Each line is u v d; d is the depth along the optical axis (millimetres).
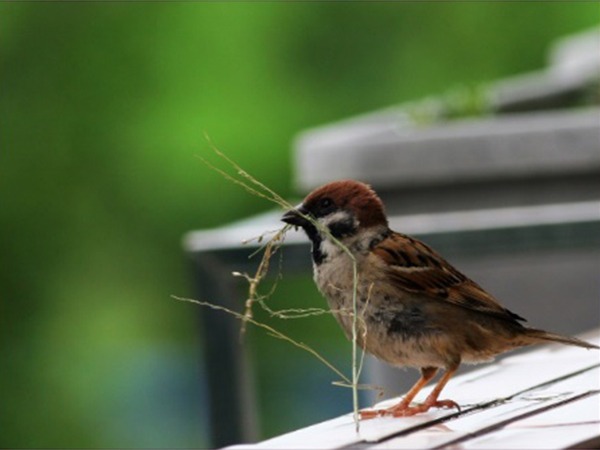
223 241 7707
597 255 8625
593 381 5203
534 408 4727
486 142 8859
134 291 19031
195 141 18766
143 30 19203
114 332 19047
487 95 11195
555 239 7836
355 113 18844
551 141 8812
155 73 19094
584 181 8867
